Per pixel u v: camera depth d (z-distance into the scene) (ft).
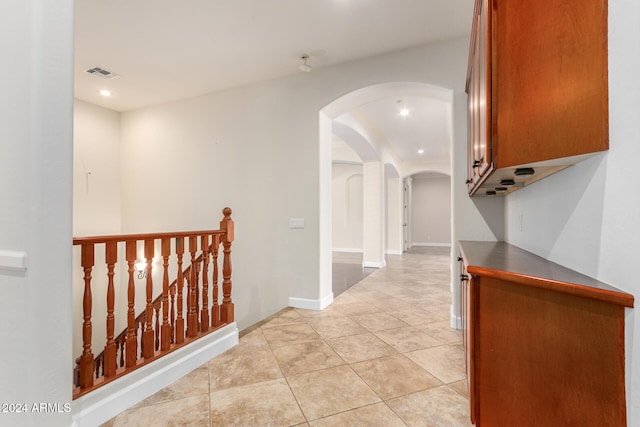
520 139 3.84
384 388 6.13
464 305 6.67
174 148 14.35
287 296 11.84
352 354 7.64
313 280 11.41
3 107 4.29
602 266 3.27
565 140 3.46
